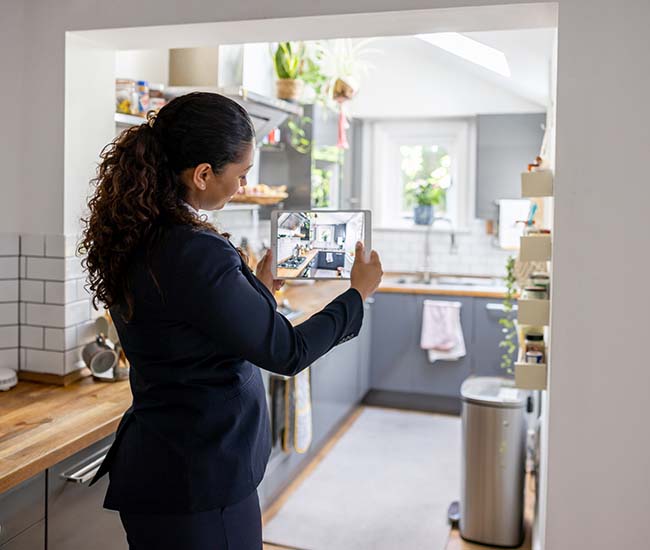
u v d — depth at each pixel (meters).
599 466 2.03
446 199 5.82
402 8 2.07
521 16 2.09
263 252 4.66
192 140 1.44
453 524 3.45
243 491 1.53
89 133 2.55
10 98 2.48
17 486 1.81
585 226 1.98
